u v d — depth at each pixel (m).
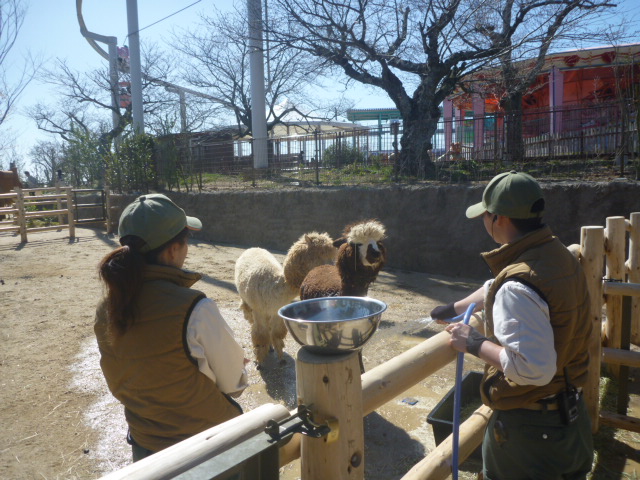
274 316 5.57
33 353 6.00
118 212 16.08
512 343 1.77
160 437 2.03
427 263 10.17
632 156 9.63
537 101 16.62
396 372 2.12
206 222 14.27
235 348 2.08
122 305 1.92
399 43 13.37
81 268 10.40
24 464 3.88
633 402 4.50
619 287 3.80
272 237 12.80
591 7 11.34
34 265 10.69
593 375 3.72
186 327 1.95
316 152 13.65
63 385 5.19
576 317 1.90
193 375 1.99
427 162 12.16
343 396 1.58
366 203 10.97
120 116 28.59
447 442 2.61
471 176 11.29
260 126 17.89
